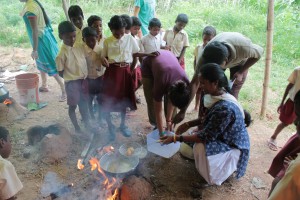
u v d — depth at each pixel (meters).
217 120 2.72
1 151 2.40
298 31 7.40
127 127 4.19
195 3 9.96
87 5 9.59
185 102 2.95
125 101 3.88
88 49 3.77
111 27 3.48
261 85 5.54
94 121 4.44
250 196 3.07
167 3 9.66
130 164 3.23
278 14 8.39
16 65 6.38
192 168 3.45
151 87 3.70
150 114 3.99
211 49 2.93
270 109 4.76
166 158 3.59
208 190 3.14
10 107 4.49
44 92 5.30
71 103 3.81
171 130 3.52
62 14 8.93
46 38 4.65
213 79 2.66
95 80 3.98
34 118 4.46
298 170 1.36
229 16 8.34
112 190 2.90
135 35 4.41
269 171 2.92
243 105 4.84
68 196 2.95
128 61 3.71
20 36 7.66
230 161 2.97
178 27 4.68
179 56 4.89
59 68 3.60
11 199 2.27
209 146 2.88
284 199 1.40
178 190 3.12
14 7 9.30
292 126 4.30
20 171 3.33
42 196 3.00
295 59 6.66
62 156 3.55
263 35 7.61
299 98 1.73
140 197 2.85
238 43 3.31
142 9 5.41
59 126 3.85
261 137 4.08
